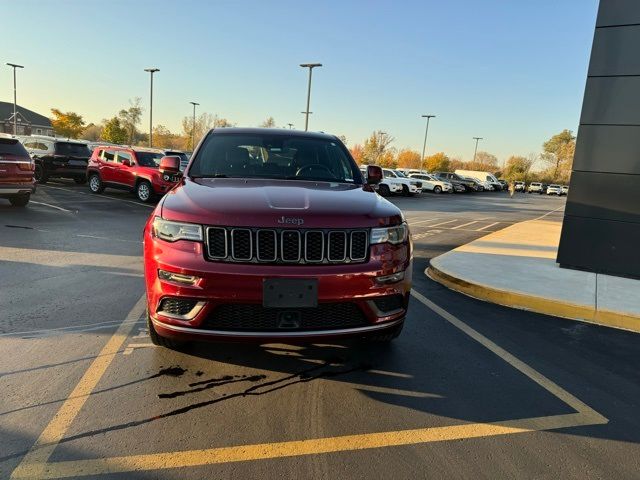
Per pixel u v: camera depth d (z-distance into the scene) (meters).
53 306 4.73
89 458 2.40
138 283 5.70
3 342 3.79
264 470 2.37
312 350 3.89
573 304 5.36
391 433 2.75
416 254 9.05
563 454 2.62
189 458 2.44
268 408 2.97
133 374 3.33
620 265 6.96
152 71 39.62
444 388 3.36
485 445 2.68
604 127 6.90
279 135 4.78
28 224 9.74
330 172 4.42
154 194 15.30
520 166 98.31
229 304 2.93
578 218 7.20
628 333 4.85
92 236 8.84
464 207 24.66
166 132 72.62
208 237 2.98
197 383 3.24
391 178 31.78
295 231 2.98
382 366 3.66
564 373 3.74
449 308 5.41
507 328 4.79
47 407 2.85
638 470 2.51
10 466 2.31
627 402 3.29
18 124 78.38
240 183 3.82
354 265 3.07
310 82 32.84
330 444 2.62
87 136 78.06
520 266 7.47
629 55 6.64
